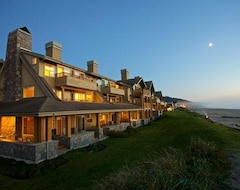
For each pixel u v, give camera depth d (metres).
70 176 9.20
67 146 14.72
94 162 11.27
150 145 14.95
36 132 12.42
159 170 5.59
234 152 9.32
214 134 14.42
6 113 13.11
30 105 13.85
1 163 11.82
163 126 27.33
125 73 40.62
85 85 21.70
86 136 16.69
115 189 5.18
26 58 18.64
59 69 20.25
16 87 18.03
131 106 30.17
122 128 24.77
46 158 12.12
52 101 15.29
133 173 5.65
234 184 5.76
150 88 43.25
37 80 17.39
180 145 12.92
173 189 4.87
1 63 21.33
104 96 27.92
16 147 12.36
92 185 7.68
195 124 21.80
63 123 19.16
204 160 7.14
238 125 47.25
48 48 20.17
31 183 8.85
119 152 13.32
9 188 8.36
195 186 5.01
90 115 23.70
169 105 89.94
